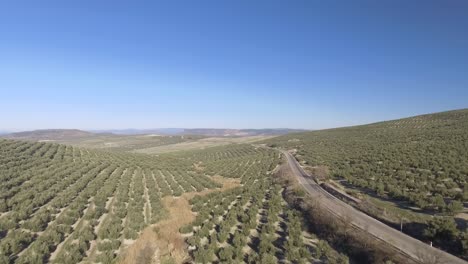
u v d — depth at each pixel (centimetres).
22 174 4744
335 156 6700
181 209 3803
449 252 2239
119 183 5159
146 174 6116
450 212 2822
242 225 3269
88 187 4634
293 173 5559
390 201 3428
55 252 2583
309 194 4106
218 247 2731
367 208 3284
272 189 4856
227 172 6675
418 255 2173
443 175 3822
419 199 3172
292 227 3102
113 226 3078
